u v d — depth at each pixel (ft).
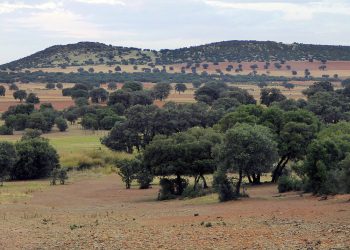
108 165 305.94
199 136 215.72
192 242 79.46
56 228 104.47
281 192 172.55
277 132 215.51
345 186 142.51
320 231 83.41
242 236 82.28
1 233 97.86
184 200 169.58
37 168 282.97
